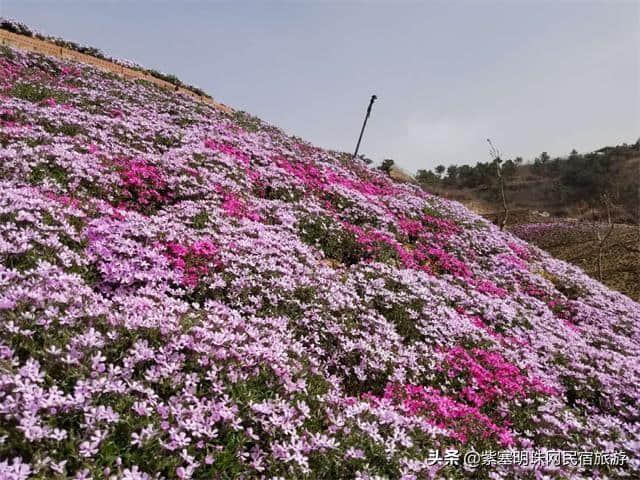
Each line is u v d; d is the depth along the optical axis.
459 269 15.36
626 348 12.95
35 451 3.53
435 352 8.59
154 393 4.48
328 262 11.97
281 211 13.38
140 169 11.81
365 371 7.34
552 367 9.90
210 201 11.94
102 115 16.45
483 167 104.00
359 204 17.30
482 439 6.12
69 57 29.14
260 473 4.37
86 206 8.79
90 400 4.03
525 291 16.11
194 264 8.31
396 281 11.20
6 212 6.92
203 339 5.42
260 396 5.20
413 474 4.69
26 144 10.78
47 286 5.44
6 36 27.44
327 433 5.12
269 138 24.38
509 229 54.16
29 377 3.94
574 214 71.06
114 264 7.11
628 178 74.69
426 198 25.52
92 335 4.66
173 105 22.94
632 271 29.31
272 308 8.00
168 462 3.90
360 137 32.78
